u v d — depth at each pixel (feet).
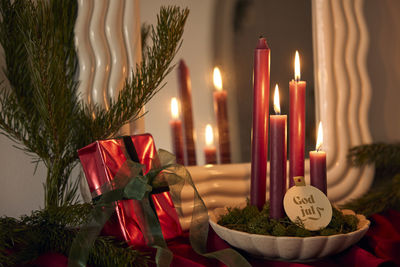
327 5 4.26
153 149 3.62
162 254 3.25
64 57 3.66
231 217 3.52
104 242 3.30
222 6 4.11
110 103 3.69
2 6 3.59
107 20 3.76
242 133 4.17
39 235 3.37
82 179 3.82
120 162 3.46
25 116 3.63
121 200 3.41
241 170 4.11
